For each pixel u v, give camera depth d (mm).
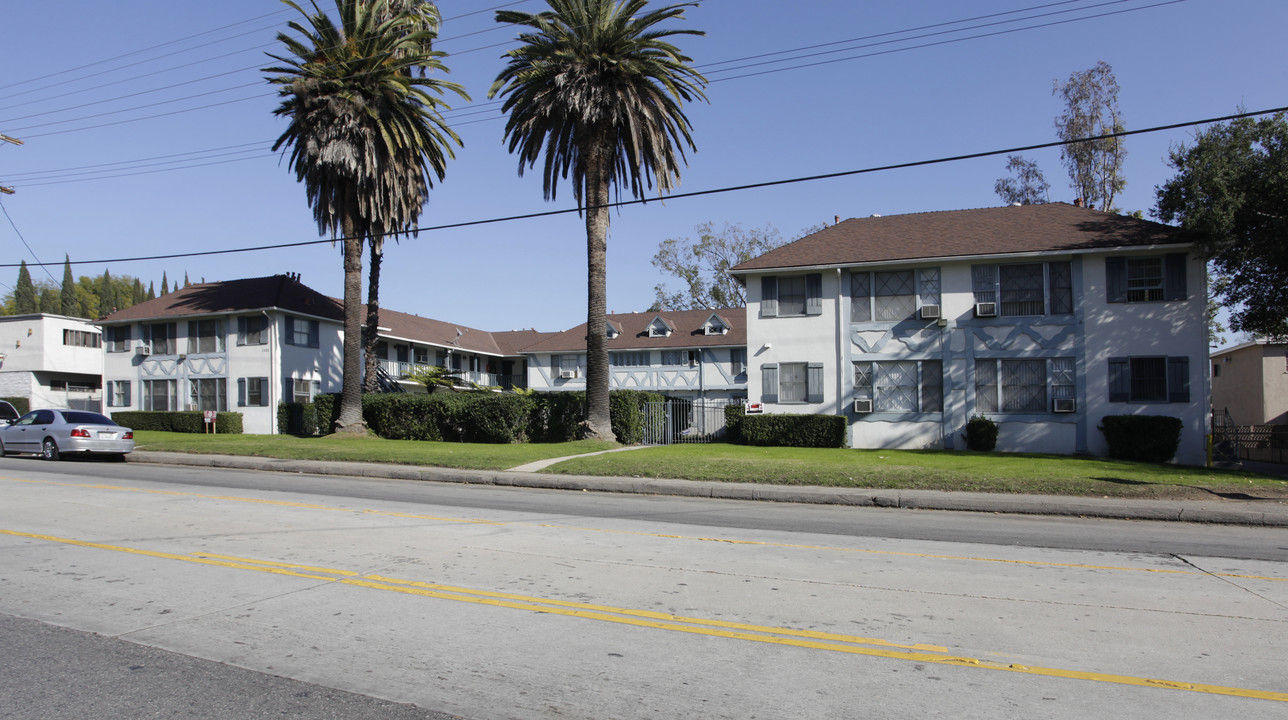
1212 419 23594
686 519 11641
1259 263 23859
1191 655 5523
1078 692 4840
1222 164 21984
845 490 14773
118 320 38719
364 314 42469
